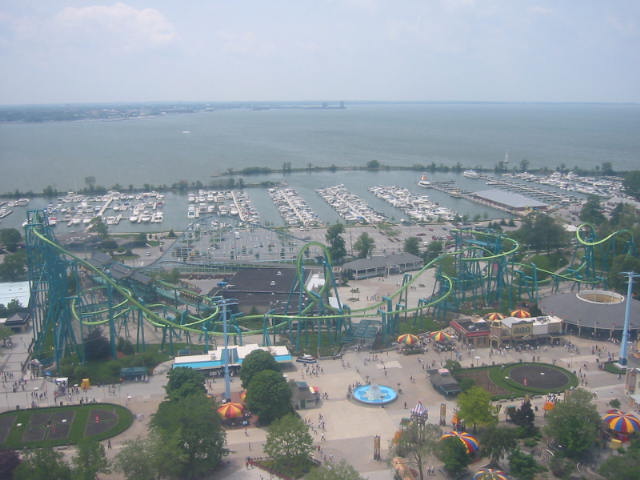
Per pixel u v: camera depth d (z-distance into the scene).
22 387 184.50
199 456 136.50
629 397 168.75
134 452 127.19
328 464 130.12
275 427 138.38
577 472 134.75
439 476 134.50
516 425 155.12
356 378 190.12
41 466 126.31
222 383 188.38
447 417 162.75
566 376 186.88
